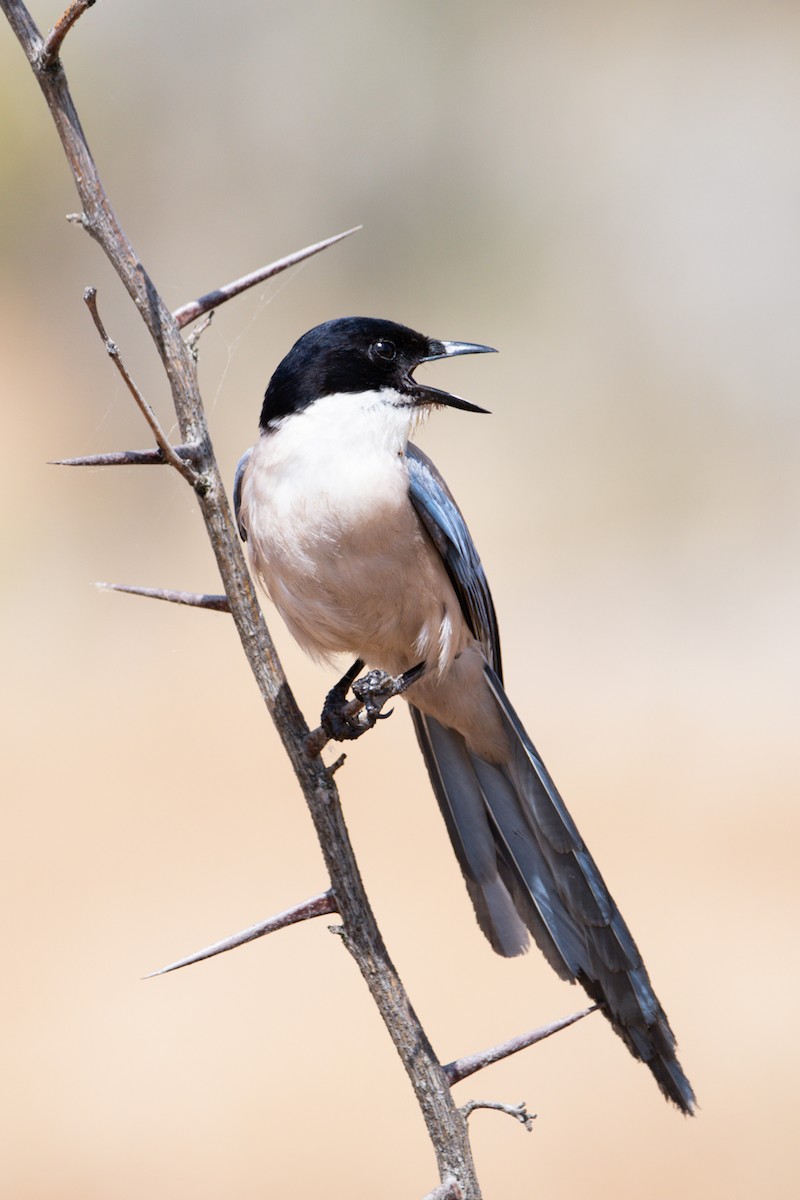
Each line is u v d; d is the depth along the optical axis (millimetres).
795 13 22531
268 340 21531
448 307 22109
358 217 22094
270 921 3297
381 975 3305
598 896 4277
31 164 18016
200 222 21719
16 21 3004
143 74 21203
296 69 21938
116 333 18953
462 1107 3266
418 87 22203
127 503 17969
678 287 22266
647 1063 3879
